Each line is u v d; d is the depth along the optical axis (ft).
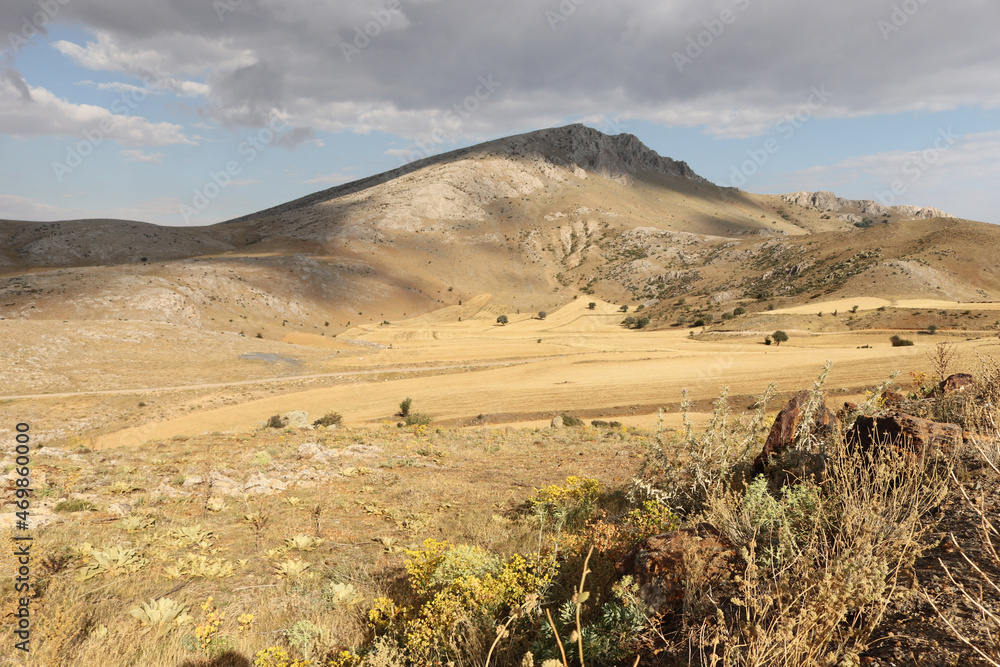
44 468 36.17
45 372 189.98
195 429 131.95
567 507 26.25
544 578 13.98
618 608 10.14
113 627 15.85
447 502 33.42
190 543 24.45
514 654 11.60
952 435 12.71
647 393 137.08
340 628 16.60
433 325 467.93
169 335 249.75
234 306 584.40
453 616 13.25
